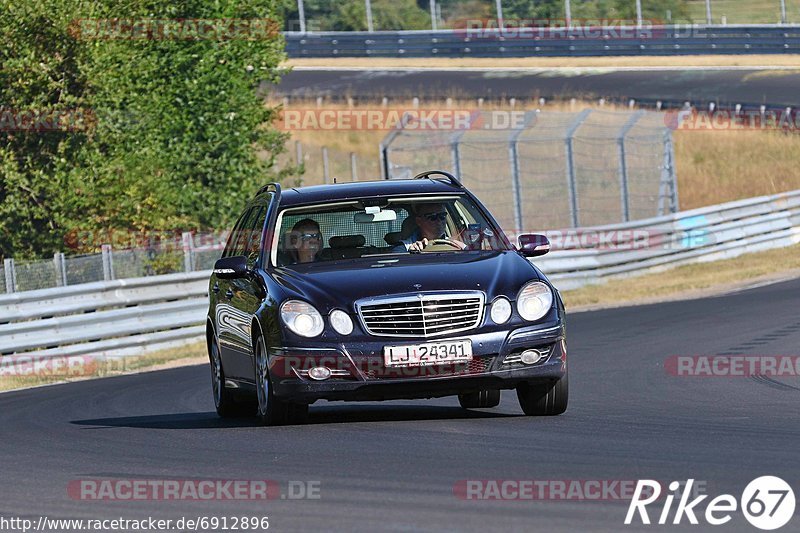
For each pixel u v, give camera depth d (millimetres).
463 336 26844
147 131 80312
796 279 75812
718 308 62375
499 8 181000
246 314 29641
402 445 24281
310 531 17016
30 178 74812
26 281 60406
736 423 26906
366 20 198250
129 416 35625
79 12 74312
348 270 28406
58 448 27359
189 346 63750
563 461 21688
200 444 26172
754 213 96438
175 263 70000
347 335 26859
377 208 30781
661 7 192625
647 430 25703
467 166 122938
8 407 40875
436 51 176500
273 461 23109
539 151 125625
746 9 198625
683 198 130500
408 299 26922
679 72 160250
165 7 81188
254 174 85062
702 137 140875
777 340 47406
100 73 74625
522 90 151250
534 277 28109
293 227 30375
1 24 72625
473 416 29828
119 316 60469
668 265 89375
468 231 30453
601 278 83750
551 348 27516
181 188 81188
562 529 16406
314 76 168875
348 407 34500
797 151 137375
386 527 16922
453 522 17031
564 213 115500
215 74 82812
